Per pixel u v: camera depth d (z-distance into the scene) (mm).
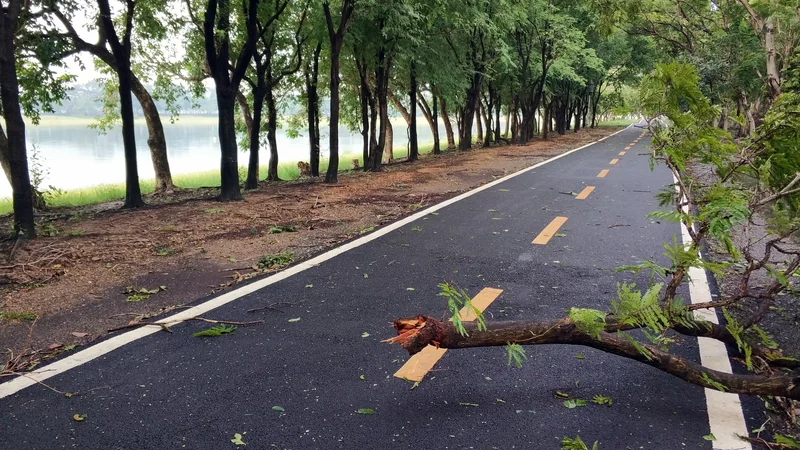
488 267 5793
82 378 3439
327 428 2857
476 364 3578
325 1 12062
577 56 31078
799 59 14750
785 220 3496
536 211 9016
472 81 25375
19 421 2955
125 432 2842
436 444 2713
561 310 4496
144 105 16875
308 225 8227
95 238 7504
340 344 3904
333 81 13375
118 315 4570
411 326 2967
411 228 7785
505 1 19250
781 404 3039
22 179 7398
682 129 3574
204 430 2852
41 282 5520
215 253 6629
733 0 19797
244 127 21250
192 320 4406
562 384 3316
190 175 26516
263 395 3205
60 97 13539
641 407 3061
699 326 3488
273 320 4383
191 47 15164
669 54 27859
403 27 14711
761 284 5145
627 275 5453
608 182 12578
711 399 3150
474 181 13188
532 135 36938
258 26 12852
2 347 3949
